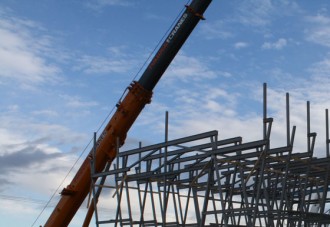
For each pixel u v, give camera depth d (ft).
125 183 134.82
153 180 134.21
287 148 111.34
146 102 141.18
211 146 114.01
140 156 134.82
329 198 134.10
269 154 113.60
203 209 114.21
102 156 142.00
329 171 125.49
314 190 135.64
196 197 130.82
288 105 115.44
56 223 145.07
